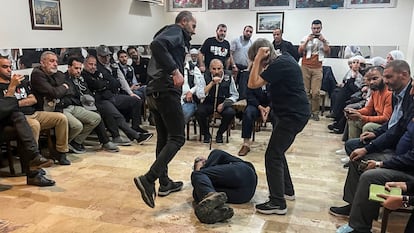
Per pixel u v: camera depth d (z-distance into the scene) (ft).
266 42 8.05
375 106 11.53
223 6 21.79
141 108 16.67
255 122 14.61
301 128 8.19
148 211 8.53
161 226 7.83
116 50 18.38
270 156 8.27
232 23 21.85
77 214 8.34
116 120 14.05
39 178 9.96
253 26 21.52
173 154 8.27
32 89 11.85
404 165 6.74
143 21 20.77
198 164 9.40
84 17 15.89
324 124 17.89
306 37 18.98
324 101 20.25
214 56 18.17
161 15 22.71
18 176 10.66
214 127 17.07
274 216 8.33
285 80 7.86
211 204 7.73
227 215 7.94
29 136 9.99
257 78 8.05
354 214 6.98
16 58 12.56
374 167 7.16
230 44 19.42
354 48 20.27
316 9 20.44
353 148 9.71
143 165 11.75
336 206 8.83
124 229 7.68
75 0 15.28
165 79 8.09
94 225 7.84
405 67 8.33
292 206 8.86
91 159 12.36
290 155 12.91
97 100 14.10
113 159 12.37
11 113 10.04
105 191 9.64
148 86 8.48
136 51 18.61
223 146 14.05
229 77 14.93
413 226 6.16
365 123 11.39
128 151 13.33
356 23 20.06
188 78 14.70
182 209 8.65
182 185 9.89
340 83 20.66
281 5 20.88
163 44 7.64
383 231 7.20
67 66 14.52
